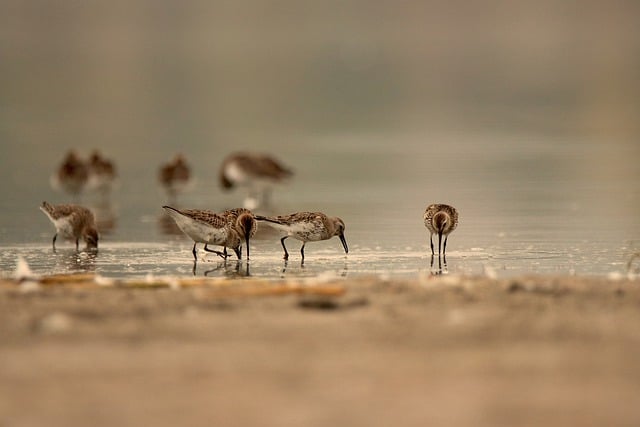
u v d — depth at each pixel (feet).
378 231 76.74
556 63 334.85
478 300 40.73
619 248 67.41
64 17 608.60
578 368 31.30
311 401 28.50
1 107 219.00
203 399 28.73
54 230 78.28
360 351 33.22
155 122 195.52
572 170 122.31
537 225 79.36
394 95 254.68
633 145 151.74
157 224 83.30
